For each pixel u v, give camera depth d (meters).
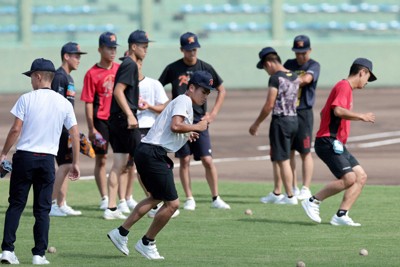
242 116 77.56
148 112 34.91
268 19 116.75
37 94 24.42
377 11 117.88
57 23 114.69
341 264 24.45
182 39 35.94
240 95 102.44
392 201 37.06
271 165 49.34
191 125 24.81
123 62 32.50
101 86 35.25
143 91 34.91
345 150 31.59
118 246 25.53
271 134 36.44
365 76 31.02
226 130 66.88
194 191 40.41
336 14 117.88
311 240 28.73
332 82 112.81
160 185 25.02
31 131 24.16
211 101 92.81
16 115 24.23
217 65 112.25
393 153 53.81
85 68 109.75
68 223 32.12
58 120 24.38
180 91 36.03
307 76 37.66
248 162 50.59
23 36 112.62
